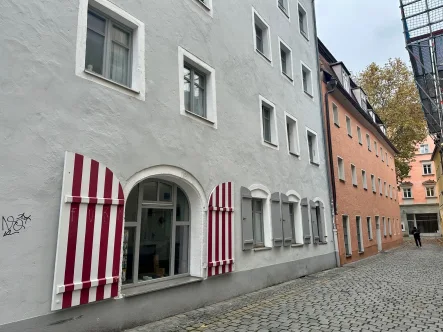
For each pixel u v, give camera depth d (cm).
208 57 907
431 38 1449
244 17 1125
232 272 878
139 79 679
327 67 2080
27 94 494
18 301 450
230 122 962
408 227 4969
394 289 983
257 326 616
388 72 3278
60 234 498
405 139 3309
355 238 1906
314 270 1341
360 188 2142
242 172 983
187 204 825
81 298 513
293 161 1323
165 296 673
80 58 573
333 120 1827
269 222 1082
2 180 453
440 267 1499
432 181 4828
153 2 746
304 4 1736
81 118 560
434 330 593
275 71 1288
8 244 449
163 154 710
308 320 655
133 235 686
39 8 526
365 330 592
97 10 644
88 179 549
